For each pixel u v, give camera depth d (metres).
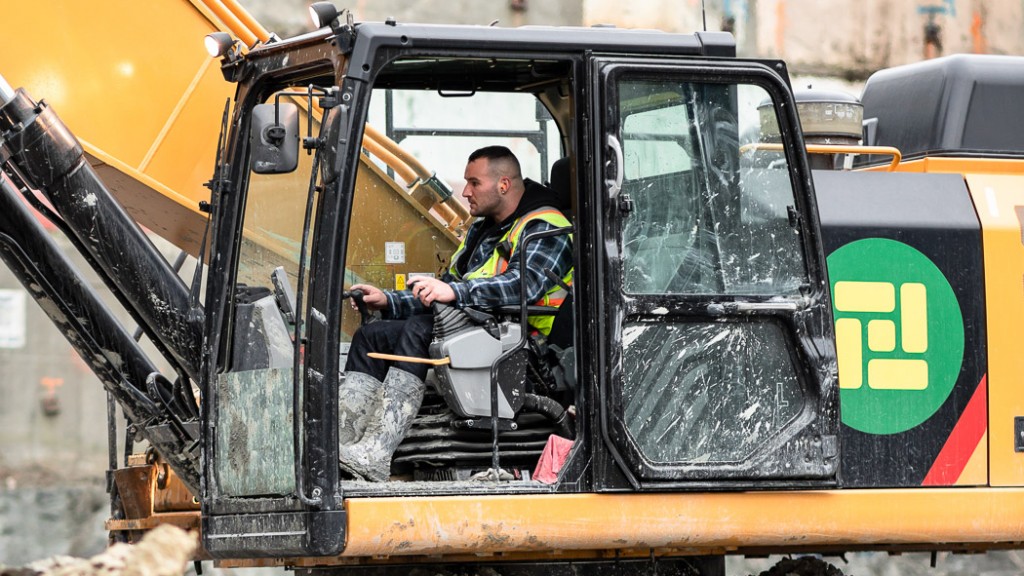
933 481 9.59
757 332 8.91
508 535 8.36
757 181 8.99
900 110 11.51
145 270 9.50
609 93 8.63
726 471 8.72
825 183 9.85
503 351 9.04
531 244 9.28
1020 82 11.09
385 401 8.90
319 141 8.26
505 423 8.98
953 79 11.05
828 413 8.91
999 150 10.91
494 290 9.09
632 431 8.66
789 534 8.95
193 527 11.02
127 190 10.63
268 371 8.66
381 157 12.05
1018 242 9.88
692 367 8.78
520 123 11.72
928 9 26.75
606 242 8.57
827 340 8.94
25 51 10.20
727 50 9.01
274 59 9.17
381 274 11.95
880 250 9.67
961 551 10.37
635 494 8.62
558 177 10.22
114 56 10.39
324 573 9.37
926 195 9.95
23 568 5.83
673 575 9.78
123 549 5.97
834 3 26.30
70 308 9.91
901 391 9.59
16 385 21.11
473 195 9.83
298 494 8.17
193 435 10.05
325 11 8.37
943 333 9.70
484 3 23.88
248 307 9.02
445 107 12.08
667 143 8.85
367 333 9.29
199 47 10.63
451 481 8.60
